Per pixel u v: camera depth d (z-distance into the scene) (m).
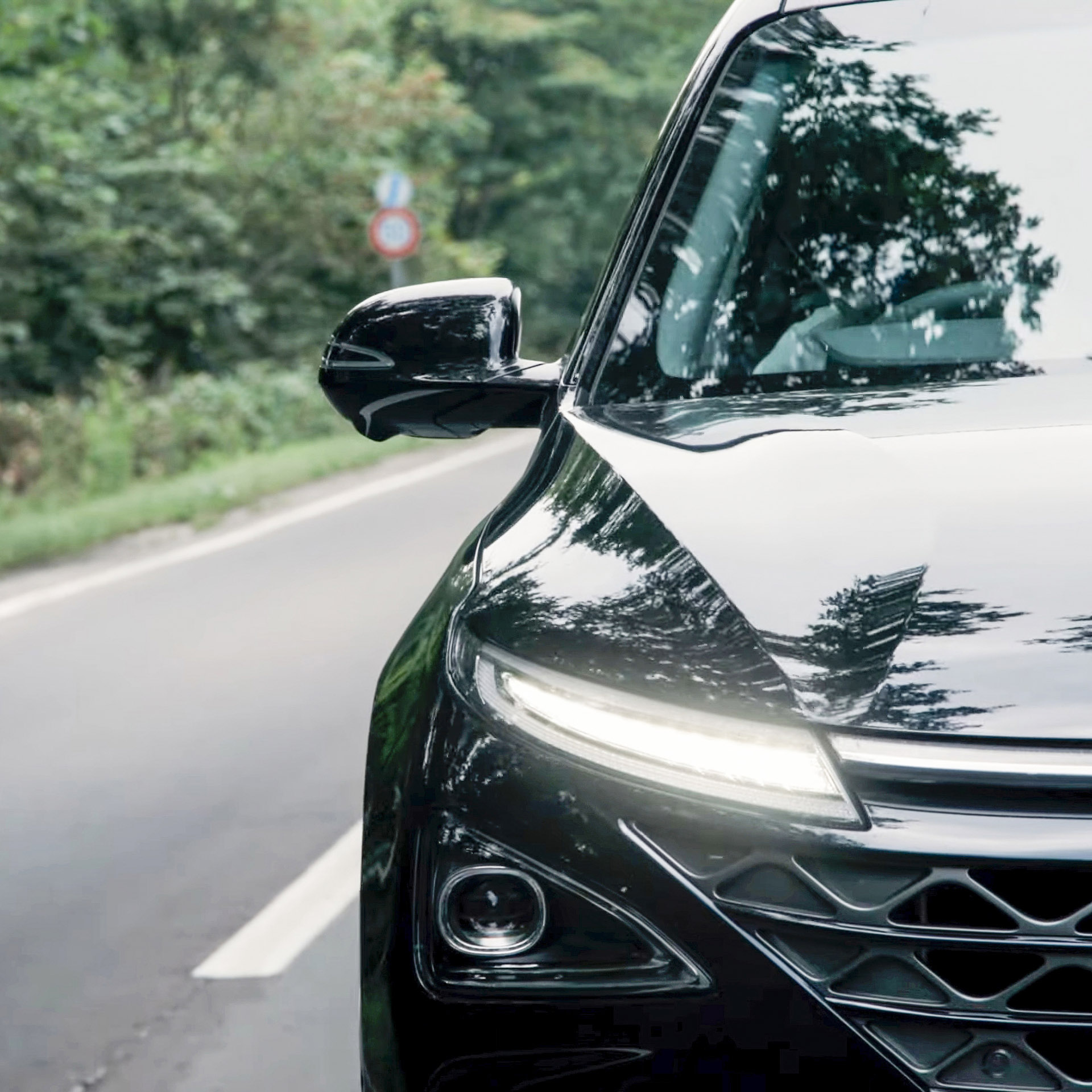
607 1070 2.64
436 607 3.26
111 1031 5.93
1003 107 4.15
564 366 4.09
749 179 4.19
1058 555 2.73
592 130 66.38
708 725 2.66
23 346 36.53
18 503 24.70
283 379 35.88
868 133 4.18
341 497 22.84
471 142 63.59
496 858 2.73
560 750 2.73
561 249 65.25
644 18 66.81
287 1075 5.46
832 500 2.95
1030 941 2.46
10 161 36.00
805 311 3.95
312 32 41.78
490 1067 2.71
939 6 4.38
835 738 2.58
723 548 2.90
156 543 19.41
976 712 2.54
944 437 3.12
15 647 13.43
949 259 3.95
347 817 8.25
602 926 2.65
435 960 2.75
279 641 12.84
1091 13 4.29
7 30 30.91
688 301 4.03
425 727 2.89
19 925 7.06
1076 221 3.95
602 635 2.83
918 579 2.75
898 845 2.50
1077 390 3.42
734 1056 2.57
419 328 4.03
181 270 39.00
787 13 4.48
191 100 41.75
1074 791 2.47
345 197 42.09
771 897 2.58
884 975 2.52
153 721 10.56
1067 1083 2.46
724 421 3.44
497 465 26.14
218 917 6.96
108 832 8.27
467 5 63.16
